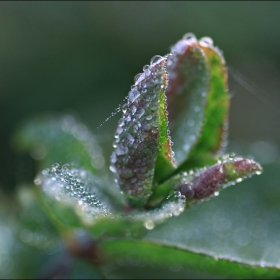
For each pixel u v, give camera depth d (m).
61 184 0.19
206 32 0.31
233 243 0.22
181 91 0.20
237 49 0.31
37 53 0.30
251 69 0.31
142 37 0.30
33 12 0.30
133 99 0.19
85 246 0.22
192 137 0.20
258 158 0.23
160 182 0.19
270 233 0.22
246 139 0.31
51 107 0.29
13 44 0.30
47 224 0.22
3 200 0.24
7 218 0.23
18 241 0.22
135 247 0.21
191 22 0.31
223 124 0.21
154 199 0.20
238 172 0.19
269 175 0.23
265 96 0.31
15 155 0.27
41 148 0.23
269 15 0.30
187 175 0.19
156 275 0.23
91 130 0.28
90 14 0.30
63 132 0.23
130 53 0.30
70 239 0.22
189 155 0.20
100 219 0.21
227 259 0.20
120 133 0.19
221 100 0.20
